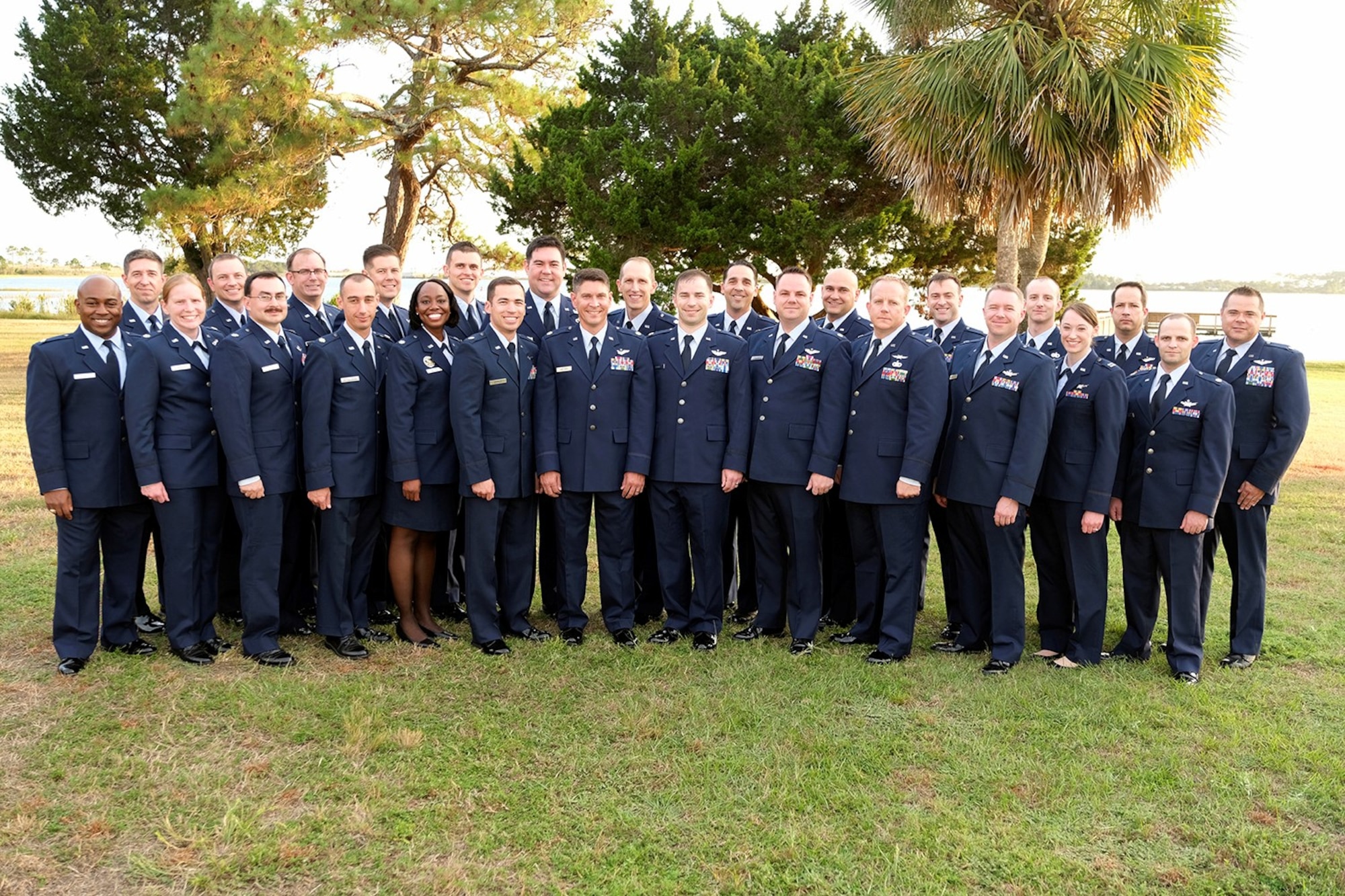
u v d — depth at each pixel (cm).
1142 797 317
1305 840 292
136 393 402
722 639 475
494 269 1692
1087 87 798
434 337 454
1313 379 2073
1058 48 818
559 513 462
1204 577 457
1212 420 418
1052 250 1266
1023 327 932
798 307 457
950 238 1188
